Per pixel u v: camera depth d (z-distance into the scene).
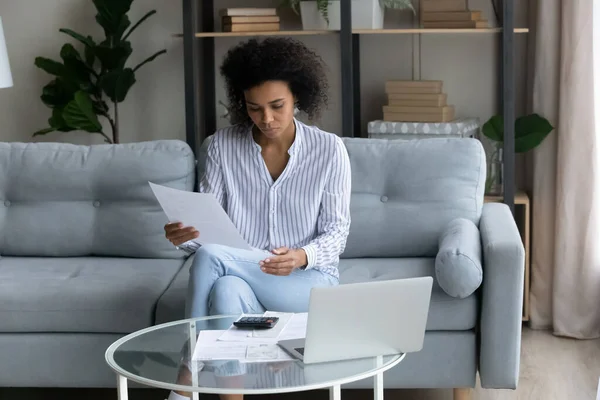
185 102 4.23
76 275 3.40
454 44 4.50
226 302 2.75
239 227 3.14
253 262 2.92
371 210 3.58
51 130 4.42
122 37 4.66
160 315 3.13
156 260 3.64
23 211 3.74
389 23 4.54
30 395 3.56
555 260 4.16
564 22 4.04
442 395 3.54
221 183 3.17
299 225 3.12
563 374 3.66
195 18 4.26
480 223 3.49
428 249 3.53
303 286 2.94
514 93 4.38
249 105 2.94
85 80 4.46
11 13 4.69
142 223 3.66
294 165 3.10
